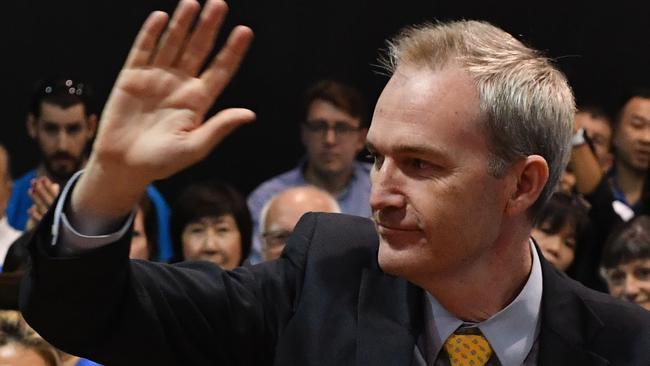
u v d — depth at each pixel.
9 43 7.00
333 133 6.16
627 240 4.44
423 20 7.01
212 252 4.89
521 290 2.23
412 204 2.06
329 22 7.04
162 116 1.96
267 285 2.28
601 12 6.99
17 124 6.99
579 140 5.16
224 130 1.95
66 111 6.00
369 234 2.39
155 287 2.11
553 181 2.17
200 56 1.98
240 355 2.21
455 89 2.06
